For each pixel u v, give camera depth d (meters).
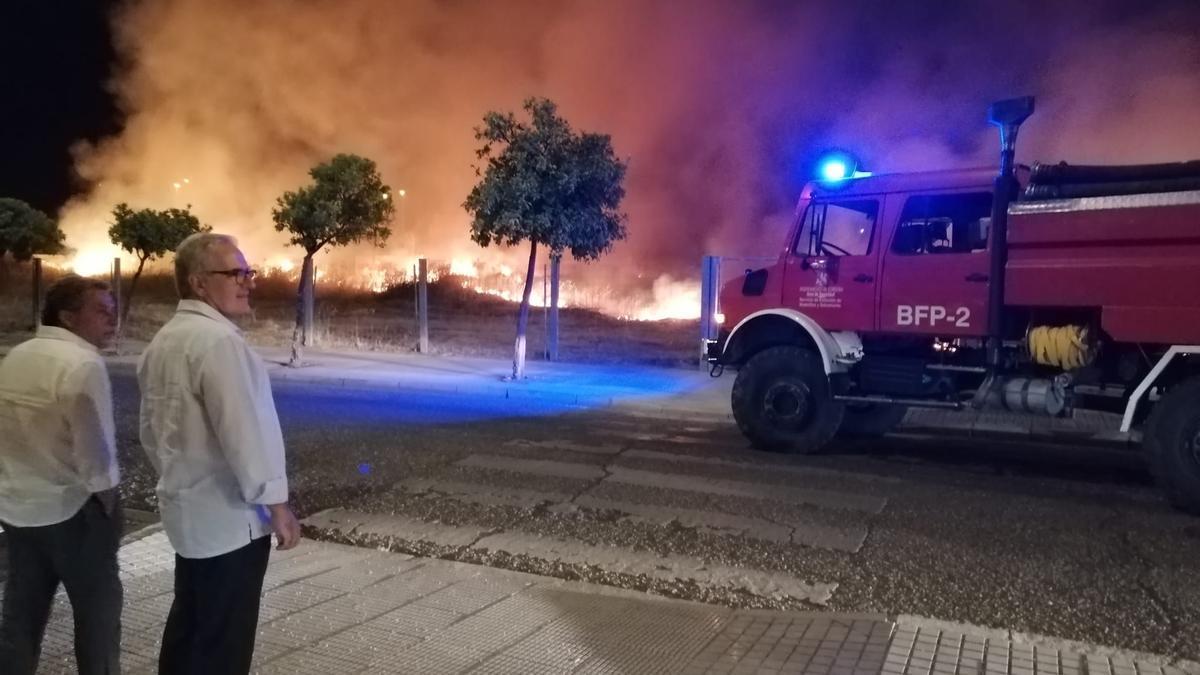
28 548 3.35
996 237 8.25
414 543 6.28
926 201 8.92
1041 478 8.35
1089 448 9.99
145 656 4.16
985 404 8.51
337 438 9.82
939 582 5.54
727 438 10.26
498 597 5.20
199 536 2.96
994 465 8.93
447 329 21.55
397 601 5.09
